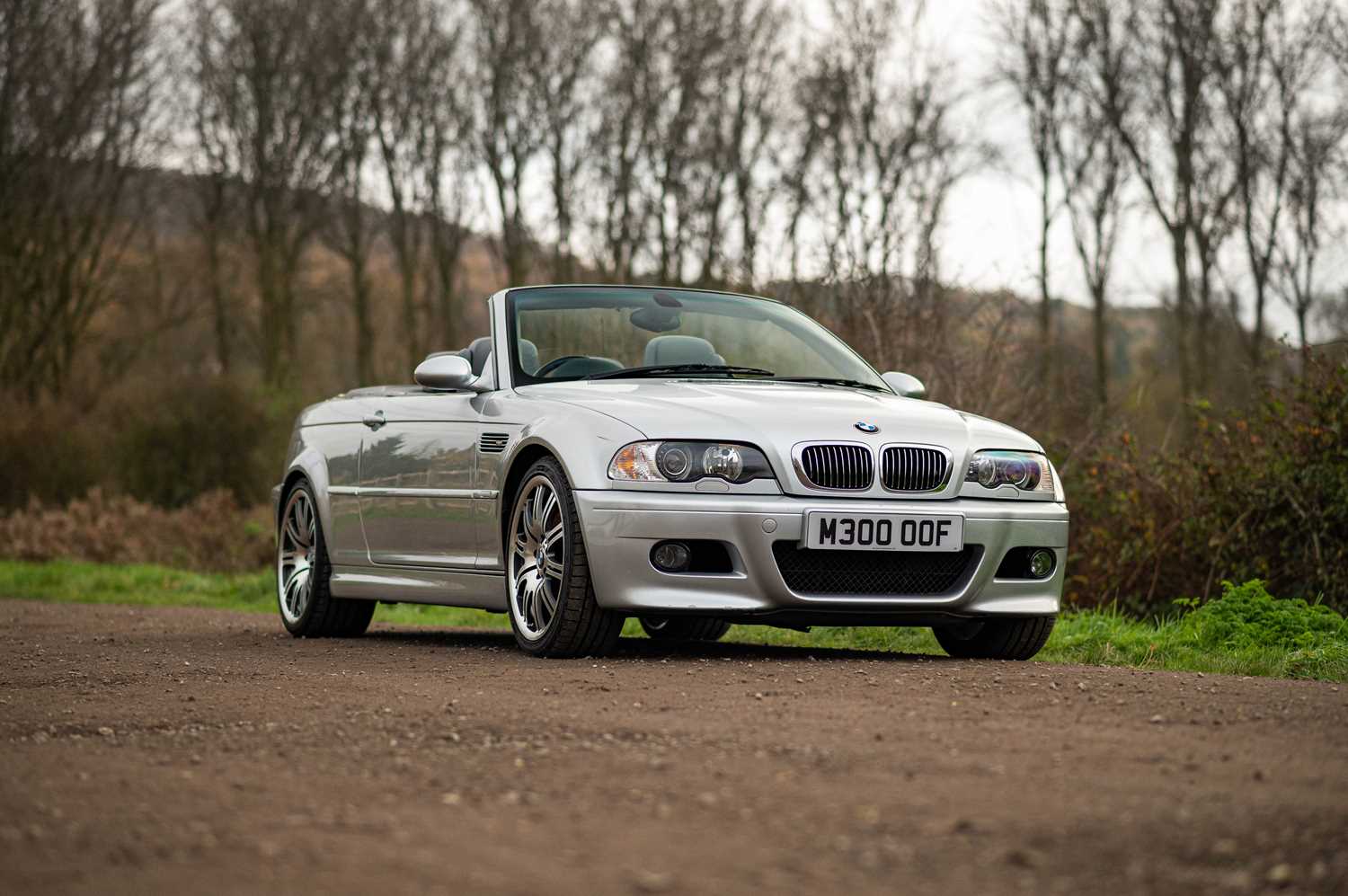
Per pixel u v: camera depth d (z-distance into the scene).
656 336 6.39
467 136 28.81
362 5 29.27
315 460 7.18
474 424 6.01
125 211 30.19
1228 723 3.67
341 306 32.56
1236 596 6.57
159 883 2.22
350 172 30.14
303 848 2.42
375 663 5.41
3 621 8.84
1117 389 10.38
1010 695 4.23
